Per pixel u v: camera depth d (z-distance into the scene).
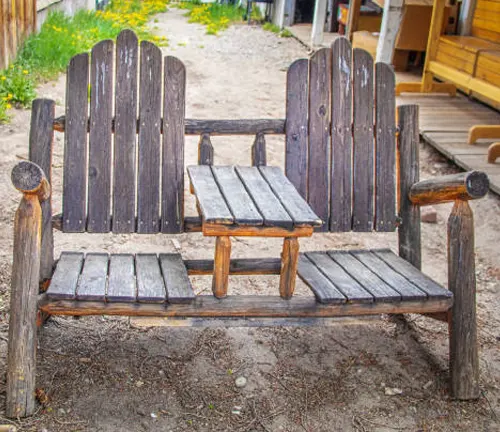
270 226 2.75
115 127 3.26
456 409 3.10
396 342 3.57
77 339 3.33
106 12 13.40
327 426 2.91
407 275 3.22
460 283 3.11
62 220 3.23
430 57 8.23
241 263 3.25
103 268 3.04
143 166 3.29
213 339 3.44
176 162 3.32
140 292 2.81
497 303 4.04
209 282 3.93
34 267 2.74
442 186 3.21
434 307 3.03
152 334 3.44
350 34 10.95
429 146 6.66
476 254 4.66
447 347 3.56
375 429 2.92
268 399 3.04
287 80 3.45
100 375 3.09
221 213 2.71
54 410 2.84
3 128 5.91
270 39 12.52
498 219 5.13
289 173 3.47
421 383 3.25
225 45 11.55
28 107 6.46
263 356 3.35
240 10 16.56
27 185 2.69
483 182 3.06
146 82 3.28
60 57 8.05
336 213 3.51
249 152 6.17
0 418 2.75
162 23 13.92
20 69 7.19
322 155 3.49
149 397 2.98
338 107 3.49
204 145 3.39
